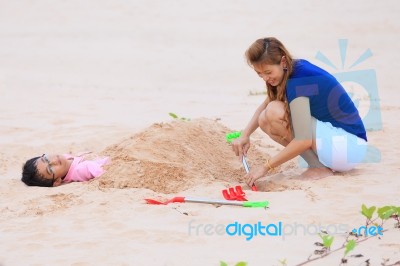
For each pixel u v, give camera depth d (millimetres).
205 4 40250
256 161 12234
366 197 9812
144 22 38469
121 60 32531
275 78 10586
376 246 8133
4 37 38031
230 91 25594
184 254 8055
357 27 33906
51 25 39719
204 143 12078
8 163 13023
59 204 10008
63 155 11719
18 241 8633
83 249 8281
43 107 19344
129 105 20156
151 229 8836
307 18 35938
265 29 35281
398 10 35938
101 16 40250
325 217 9086
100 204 9859
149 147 11367
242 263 7113
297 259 7840
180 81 28469
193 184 10695
